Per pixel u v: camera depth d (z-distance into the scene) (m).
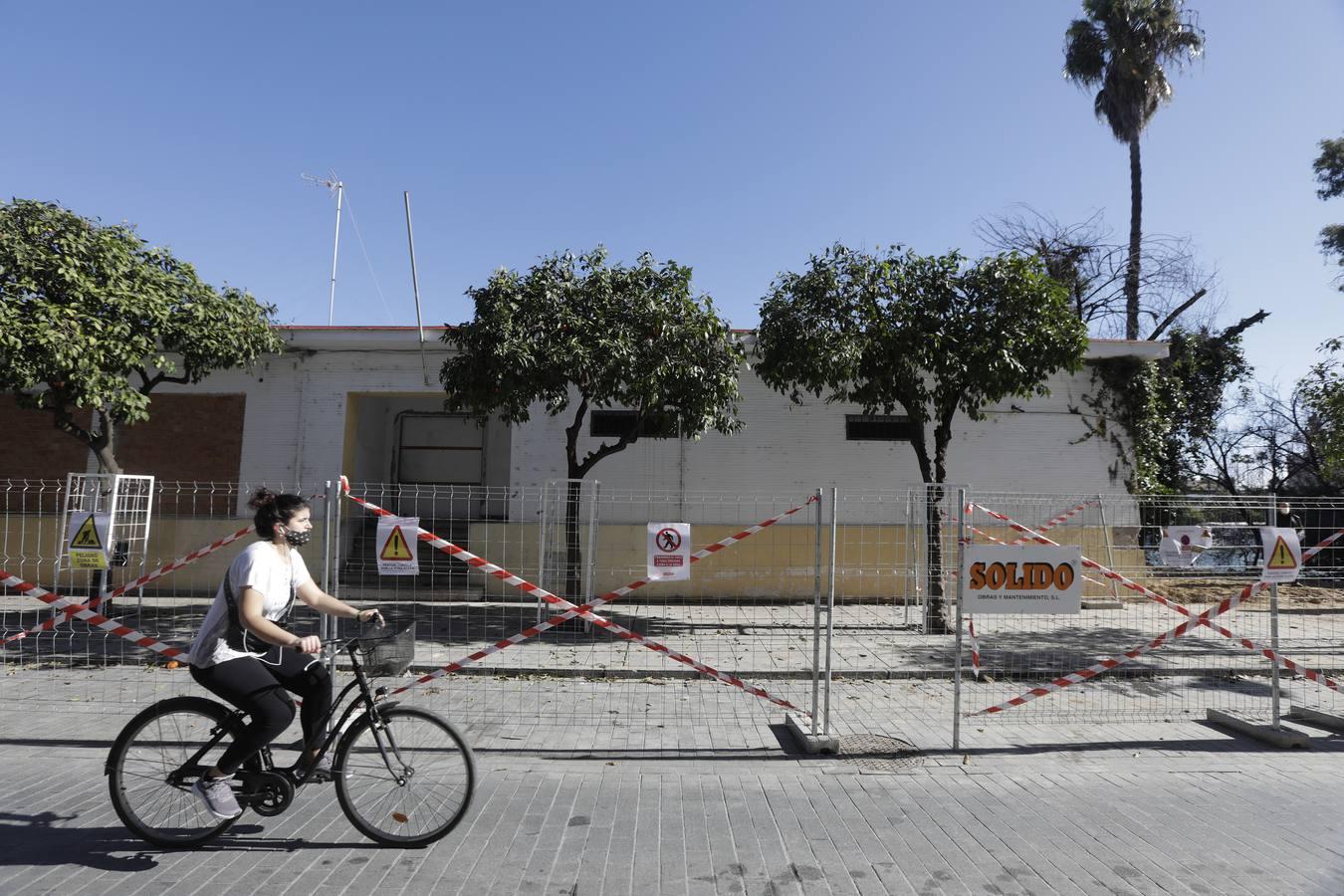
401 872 3.89
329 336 13.53
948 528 9.95
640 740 6.21
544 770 5.50
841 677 8.45
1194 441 21.95
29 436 14.06
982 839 4.36
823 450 13.99
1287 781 5.40
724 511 13.74
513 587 13.23
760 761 5.75
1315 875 3.96
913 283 10.88
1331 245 20.72
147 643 6.34
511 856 4.08
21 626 9.83
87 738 6.04
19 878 3.77
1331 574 8.91
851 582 13.20
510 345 9.91
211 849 4.12
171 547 13.18
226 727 4.14
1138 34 21.67
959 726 6.12
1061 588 6.06
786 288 11.14
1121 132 22.20
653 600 12.51
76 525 6.98
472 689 7.79
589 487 11.09
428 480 16.58
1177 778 5.44
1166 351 13.80
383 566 6.15
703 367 10.62
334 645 4.37
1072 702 7.52
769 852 4.17
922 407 11.37
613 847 4.20
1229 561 7.25
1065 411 14.22
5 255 9.34
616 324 10.47
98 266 9.95
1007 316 10.62
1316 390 14.95
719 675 6.29
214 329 10.95
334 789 4.99
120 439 14.04
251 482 13.99
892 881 3.86
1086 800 4.98
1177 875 3.95
